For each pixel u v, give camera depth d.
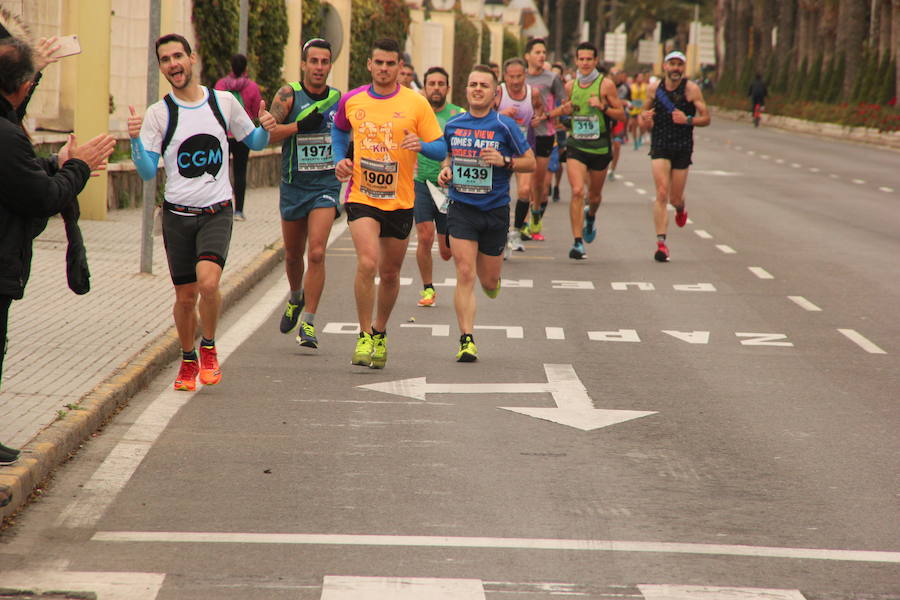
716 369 20.66
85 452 14.94
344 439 15.82
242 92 38.91
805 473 14.66
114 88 42.88
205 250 17.48
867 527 12.69
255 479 14.00
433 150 19.52
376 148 19.41
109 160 39.31
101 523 12.40
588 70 33.06
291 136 20.97
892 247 37.81
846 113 117.00
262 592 10.62
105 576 10.93
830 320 25.47
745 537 12.30
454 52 107.75
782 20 160.00
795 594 10.76
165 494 13.39
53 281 25.92
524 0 151.62
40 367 18.16
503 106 32.53
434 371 20.11
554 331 23.89
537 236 38.00
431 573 11.12
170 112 17.33
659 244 33.75
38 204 12.16
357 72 72.19
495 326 24.28
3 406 15.79
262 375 19.47
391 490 13.68
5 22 12.41
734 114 168.25
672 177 33.97
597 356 21.59
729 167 74.31
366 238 19.47
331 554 11.59
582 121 33.31
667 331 24.06
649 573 11.23
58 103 40.06
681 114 32.69
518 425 16.75
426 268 26.27
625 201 51.84
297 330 23.48
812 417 17.47
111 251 30.31
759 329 24.41
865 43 135.75
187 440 15.59
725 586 10.93
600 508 13.18
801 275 31.70
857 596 10.74
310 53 20.86
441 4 102.19
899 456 15.50
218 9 48.25
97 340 20.28
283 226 21.53
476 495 13.55
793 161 80.88
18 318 21.95
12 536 11.96
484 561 11.47
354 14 71.19
